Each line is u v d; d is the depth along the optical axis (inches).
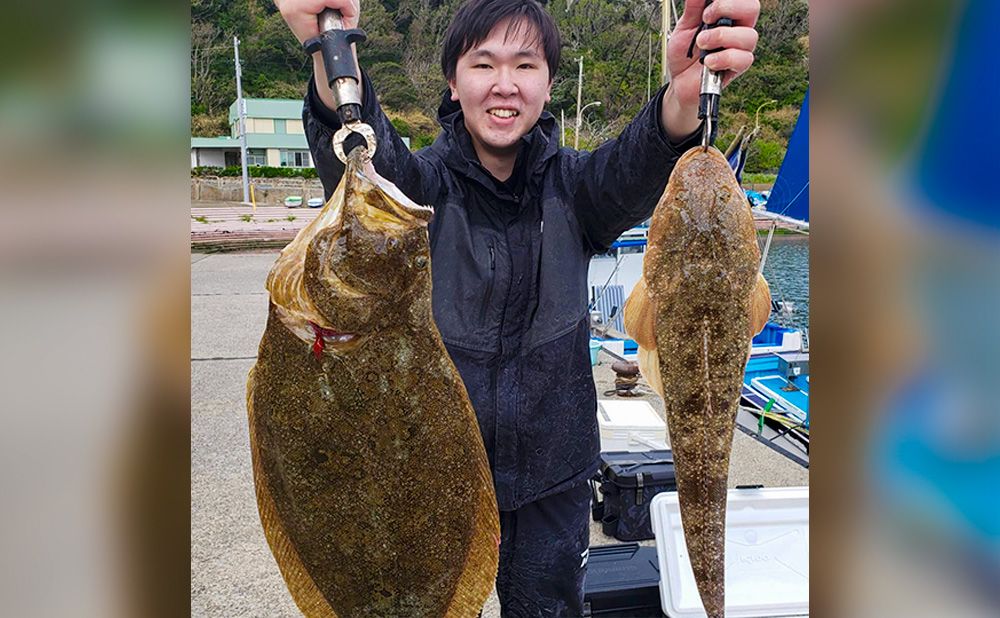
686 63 79.4
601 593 135.8
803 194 254.4
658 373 77.8
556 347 94.2
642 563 146.2
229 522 175.8
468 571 70.5
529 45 90.7
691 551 73.4
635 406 215.2
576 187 98.0
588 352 100.3
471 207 97.4
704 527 73.0
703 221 75.3
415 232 64.2
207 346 341.1
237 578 152.5
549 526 99.5
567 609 102.4
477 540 70.6
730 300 75.2
